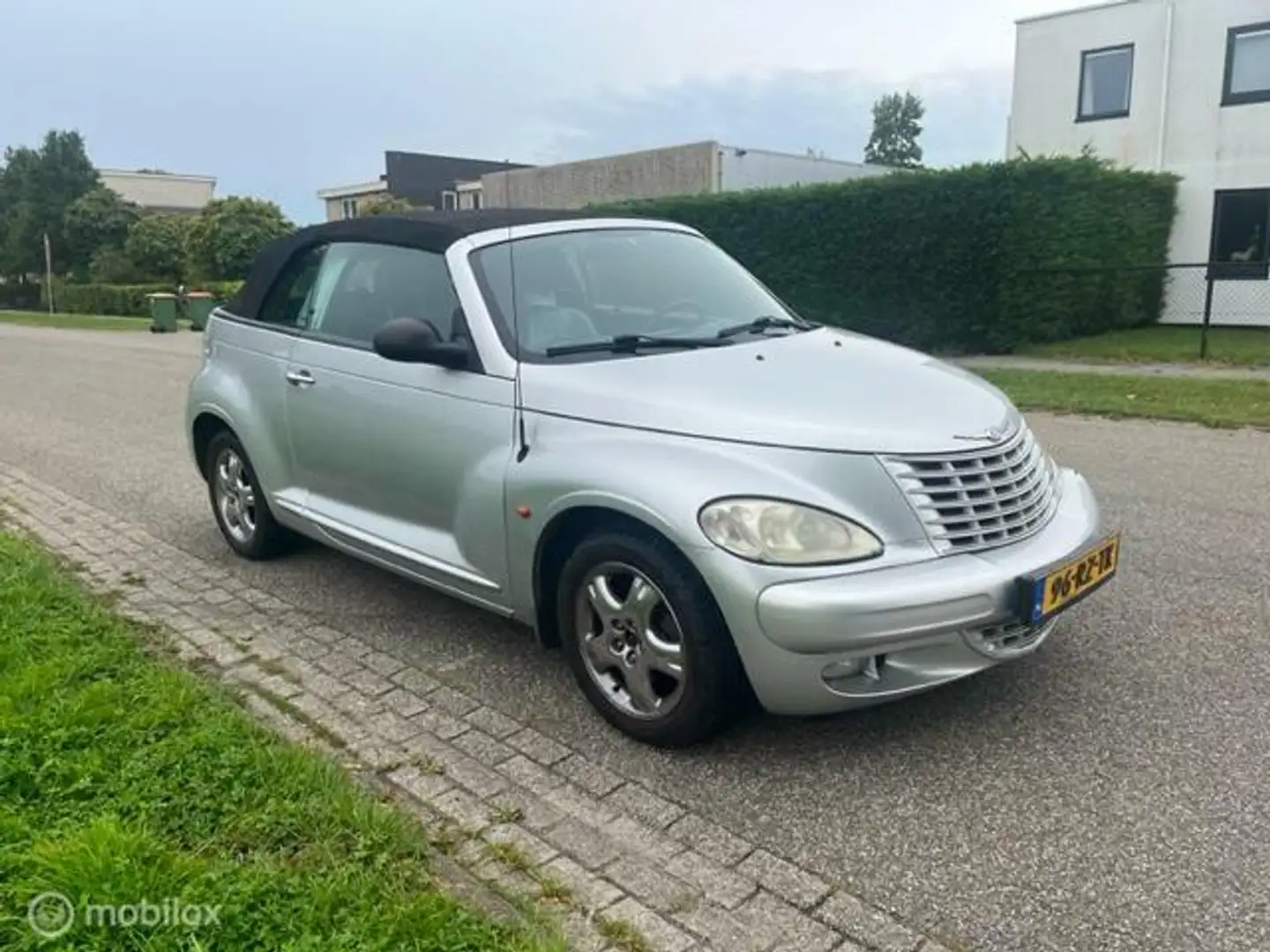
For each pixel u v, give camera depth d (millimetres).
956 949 2451
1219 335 17266
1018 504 3346
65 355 19406
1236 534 5527
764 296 4758
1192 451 7660
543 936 2436
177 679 3734
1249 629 4246
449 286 4137
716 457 3195
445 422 3939
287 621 4676
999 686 3797
